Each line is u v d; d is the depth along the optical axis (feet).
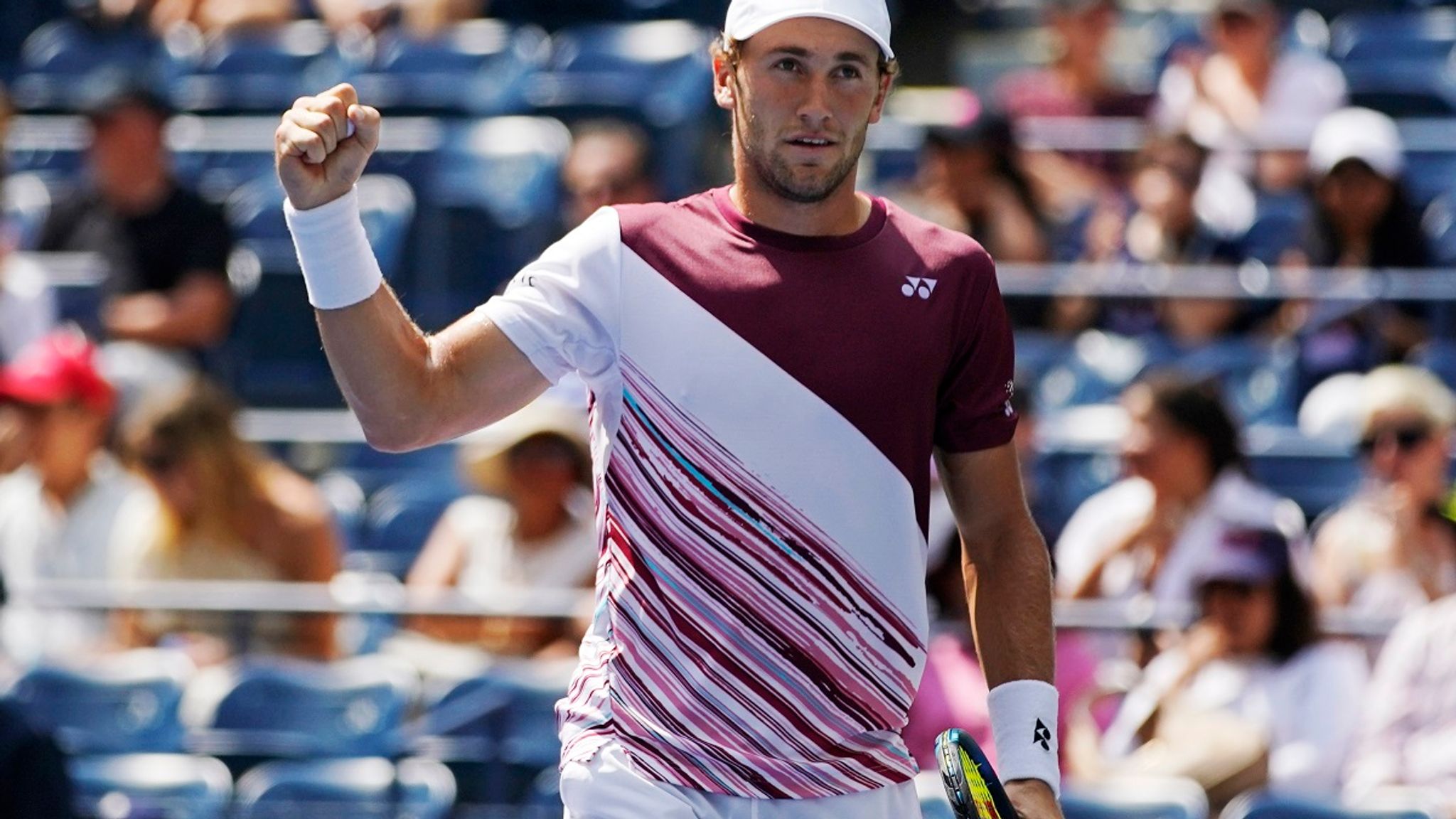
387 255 95.66
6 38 123.75
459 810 61.82
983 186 90.89
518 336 30.22
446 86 108.78
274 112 110.52
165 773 62.49
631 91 107.65
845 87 30.01
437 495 80.59
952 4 135.23
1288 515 65.67
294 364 94.79
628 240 30.58
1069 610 59.52
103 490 70.90
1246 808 54.34
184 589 63.87
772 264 30.37
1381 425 66.13
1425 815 53.42
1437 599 65.31
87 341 86.79
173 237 87.56
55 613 67.51
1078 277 88.38
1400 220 85.92
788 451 30.14
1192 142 90.27
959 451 31.78
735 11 30.50
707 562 30.37
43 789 52.06
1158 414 65.77
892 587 30.83
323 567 68.03
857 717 30.94
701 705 30.58
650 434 30.42
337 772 61.52
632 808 30.32
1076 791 55.57
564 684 62.39
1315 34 119.03
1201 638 58.59
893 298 30.50
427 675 64.59
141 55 116.88
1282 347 86.28
